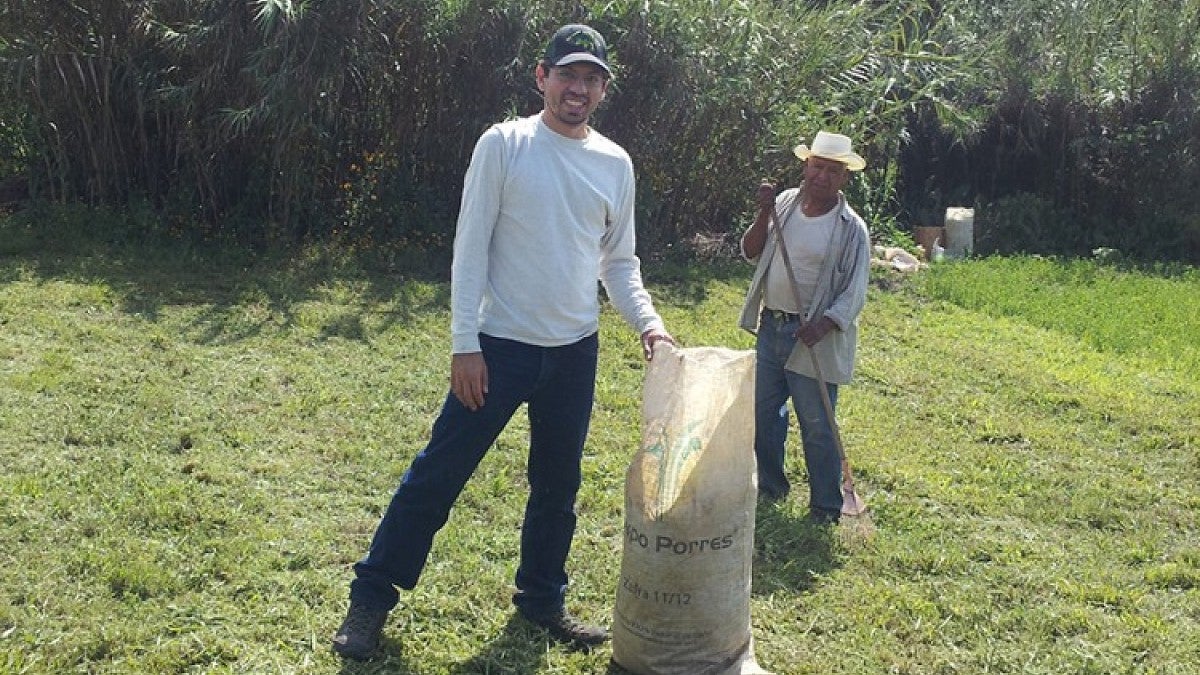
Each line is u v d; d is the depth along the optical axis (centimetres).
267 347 703
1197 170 1323
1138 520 538
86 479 487
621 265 382
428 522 366
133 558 420
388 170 988
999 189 1375
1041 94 1329
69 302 753
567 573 441
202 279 845
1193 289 1075
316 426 579
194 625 384
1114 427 674
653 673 365
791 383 519
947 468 594
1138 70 1327
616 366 728
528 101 994
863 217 1243
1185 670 404
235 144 948
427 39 952
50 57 915
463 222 351
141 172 968
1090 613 440
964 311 962
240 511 472
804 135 1124
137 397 592
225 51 901
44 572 408
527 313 355
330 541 454
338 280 871
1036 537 514
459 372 347
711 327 842
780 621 423
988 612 437
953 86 1334
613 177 364
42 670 353
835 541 491
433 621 398
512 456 551
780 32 1116
